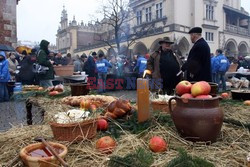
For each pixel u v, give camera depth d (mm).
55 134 1712
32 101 3318
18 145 1694
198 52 4102
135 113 2254
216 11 27938
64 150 1412
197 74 4133
